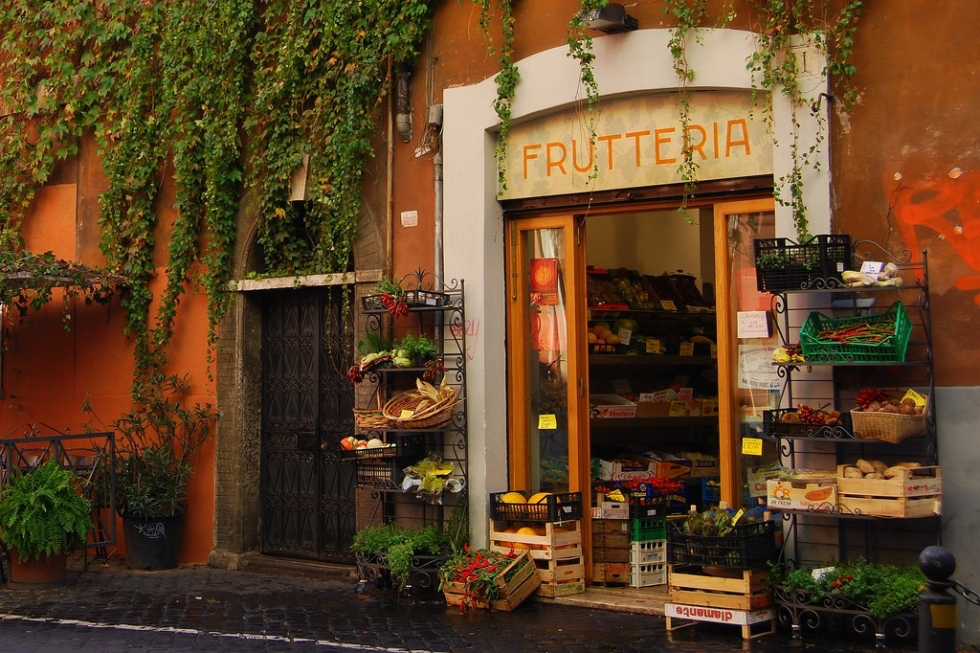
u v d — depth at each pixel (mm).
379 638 7781
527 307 9453
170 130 11266
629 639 7625
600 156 8914
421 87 9742
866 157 7672
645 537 9008
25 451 11086
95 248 11875
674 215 11133
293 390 10773
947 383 7340
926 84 7496
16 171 12344
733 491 8477
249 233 10805
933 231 7426
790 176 7871
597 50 8719
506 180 9359
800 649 7203
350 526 10320
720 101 8398
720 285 8508
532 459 9414
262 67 10586
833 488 7234
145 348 11320
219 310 10883
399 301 9102
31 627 8289
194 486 11023
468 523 9234
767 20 8000
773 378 8336
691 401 10250
